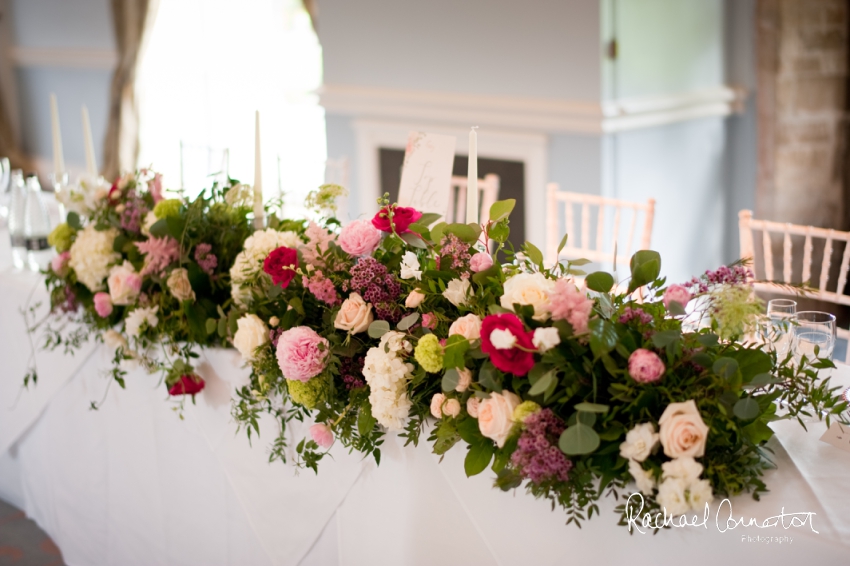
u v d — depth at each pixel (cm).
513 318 120
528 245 136
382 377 135
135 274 184
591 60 344
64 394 222
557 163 369
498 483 129
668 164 378
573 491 123
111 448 212
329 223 174
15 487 267
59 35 605
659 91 364
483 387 129
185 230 177
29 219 249
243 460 178
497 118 381
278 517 174
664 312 129
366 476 157
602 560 129
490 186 294
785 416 123
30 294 225
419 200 176
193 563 200
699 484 111
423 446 146
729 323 115
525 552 137
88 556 229
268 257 155
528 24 362
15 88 649
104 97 590
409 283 143
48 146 641
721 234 411
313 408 149
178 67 618
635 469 114
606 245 360
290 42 592
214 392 180
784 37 355
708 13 373
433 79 403
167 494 200
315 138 593
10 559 243
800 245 373
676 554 121
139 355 191
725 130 398
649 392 116
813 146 364
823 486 122
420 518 150
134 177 203
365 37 423
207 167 206
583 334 120
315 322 155
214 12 609
